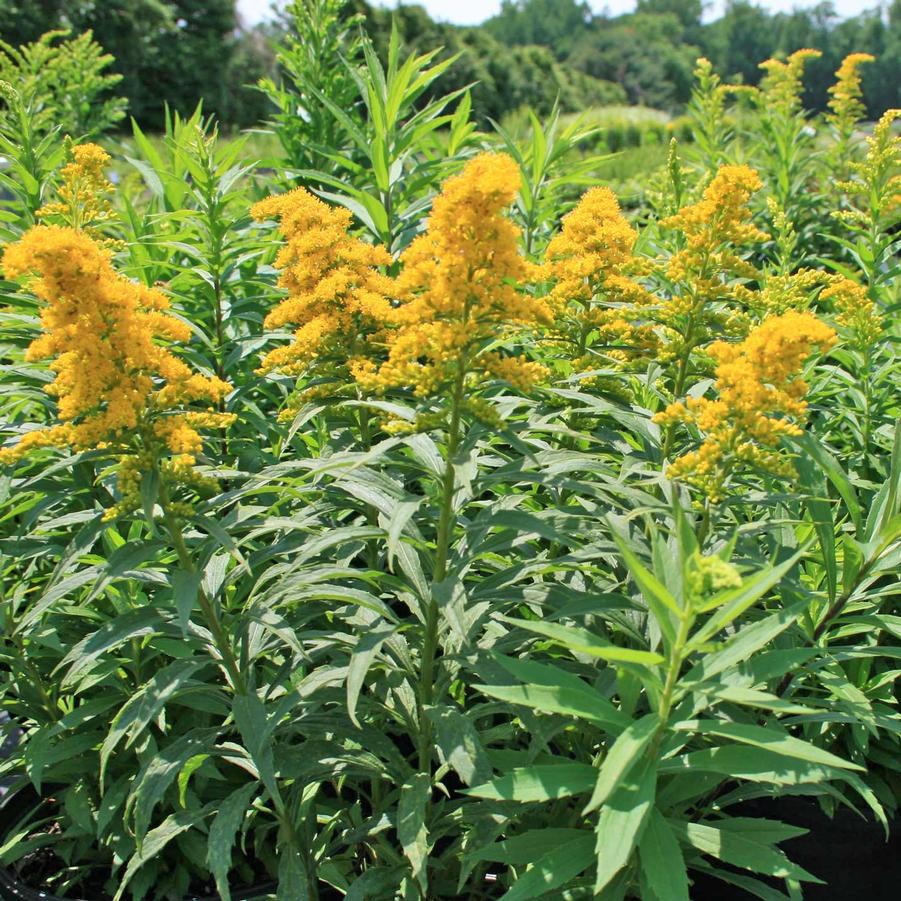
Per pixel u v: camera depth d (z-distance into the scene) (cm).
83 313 205
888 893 311
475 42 5575
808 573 305
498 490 330
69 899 282
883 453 366
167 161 504
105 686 305
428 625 239
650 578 171
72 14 3303
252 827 290
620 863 166
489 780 206
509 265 206
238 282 399
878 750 318
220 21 3856
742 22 10912
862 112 704
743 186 263
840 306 347
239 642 253
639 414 277
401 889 250
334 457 240
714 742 254
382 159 433
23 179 386
